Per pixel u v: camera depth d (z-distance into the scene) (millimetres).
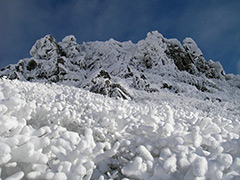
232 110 11805
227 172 1297
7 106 1351
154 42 29703
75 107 3357
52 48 26047
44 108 2453
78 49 30188
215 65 34000
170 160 1400
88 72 27281
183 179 1283
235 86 31250
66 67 24125
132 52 31906
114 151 1493
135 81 19578
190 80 25859
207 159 1436
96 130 2295
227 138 2158
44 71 22891
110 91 13352
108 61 29344
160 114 3354
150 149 1692
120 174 1707
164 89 21062
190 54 32375
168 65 27703
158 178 1337
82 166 1200
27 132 1407
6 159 989
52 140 1458
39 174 1140
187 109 9273
